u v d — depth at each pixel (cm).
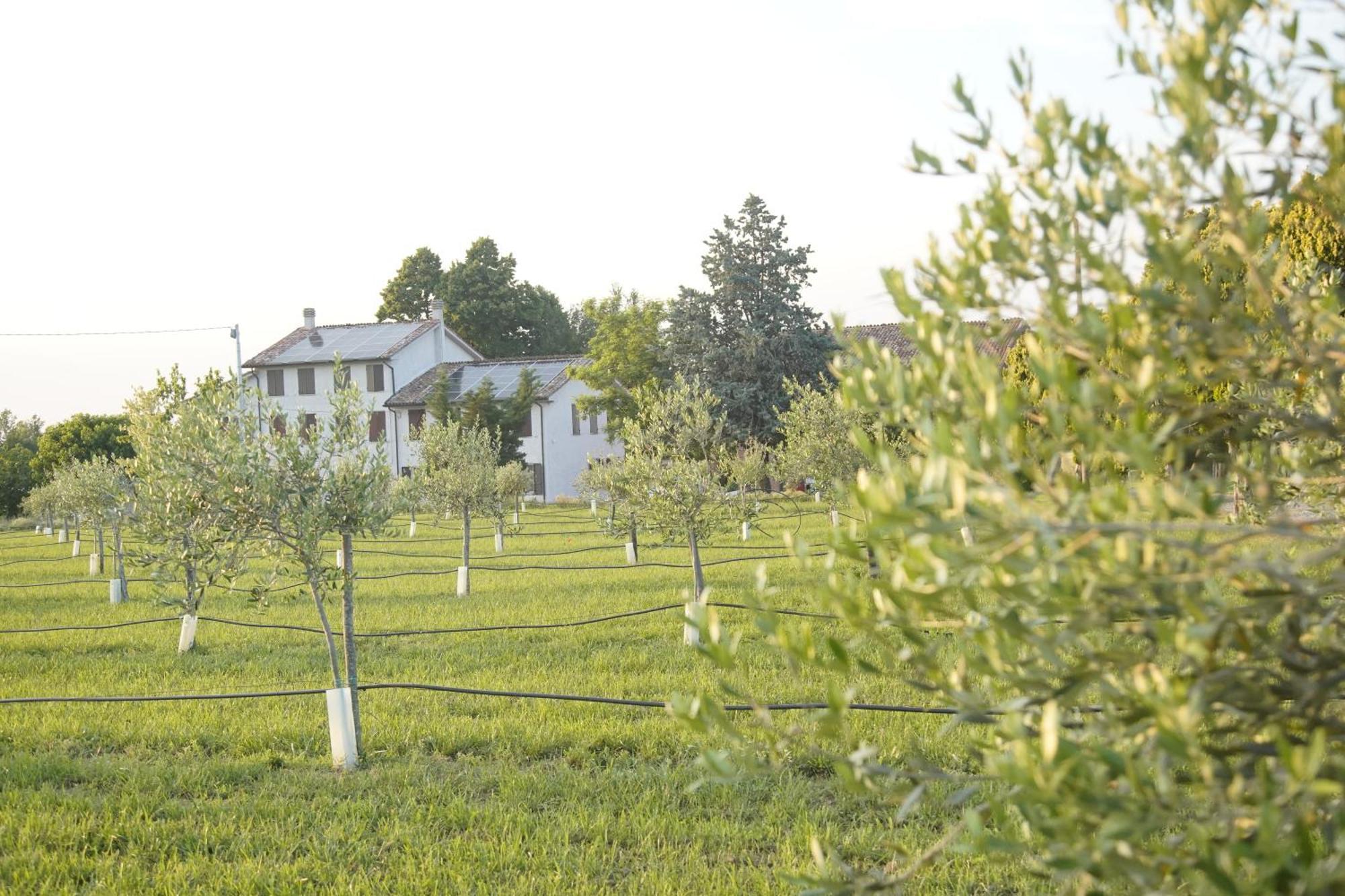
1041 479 184
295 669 1355
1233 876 180
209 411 1023
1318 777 195
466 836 764
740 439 4362
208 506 1009
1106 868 184
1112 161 207
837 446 1934
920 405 209
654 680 1184
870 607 207
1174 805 177
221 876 698
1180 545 181
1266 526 192
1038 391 223
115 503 2122
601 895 659
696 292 4619
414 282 8625
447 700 1140
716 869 686
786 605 1636
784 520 3334
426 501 2428
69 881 692
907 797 223
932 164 234
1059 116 213
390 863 719
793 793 802
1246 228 194
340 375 1056
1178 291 221
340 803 837
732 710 1024
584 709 1085
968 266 216
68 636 1686
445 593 2111
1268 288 214
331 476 1013
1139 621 197
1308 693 195
